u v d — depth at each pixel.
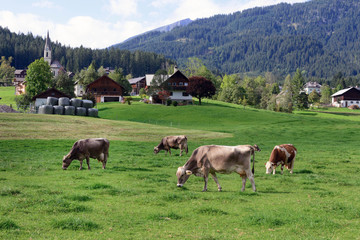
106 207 11.41
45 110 65.19
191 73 186.50
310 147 39.38
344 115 144.75
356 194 14.70
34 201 11.69
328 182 18.17
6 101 127.94
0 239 8.04
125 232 8.92
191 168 15.38
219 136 50.34
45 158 25.08
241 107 126.94
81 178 17.47
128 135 46.00
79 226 9.12
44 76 110.38
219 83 192.38
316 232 9.26
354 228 9.64
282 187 16.61
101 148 20.95
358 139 51.62
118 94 129.00
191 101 124.81
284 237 8.74
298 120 86.19
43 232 8.71
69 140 37.50
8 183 15.41
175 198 12.88
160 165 23.58
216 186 16.53
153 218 10.21
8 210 10.63
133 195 13.45
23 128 43.47
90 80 148.62
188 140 44.12
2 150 28.59
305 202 12.88
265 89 199.00
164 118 86.50
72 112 68.12
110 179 17.33
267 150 35.84
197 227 9.52
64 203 11.29
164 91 116.12
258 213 10.72
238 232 9.17
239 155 14.57
